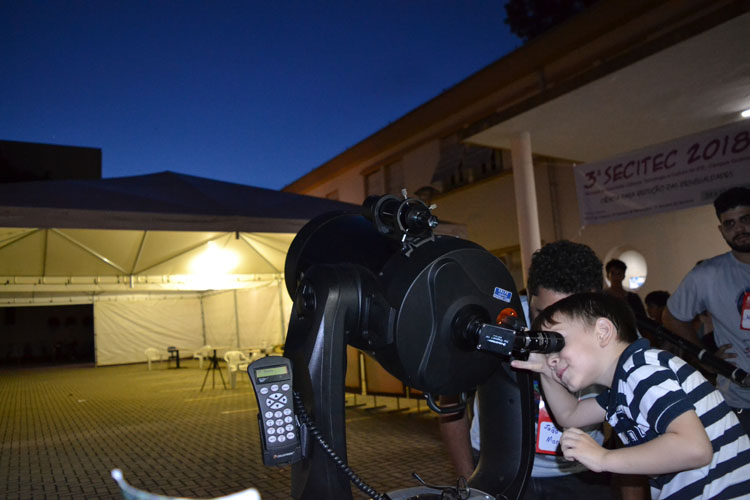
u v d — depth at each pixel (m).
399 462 4.96
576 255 1.56
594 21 8.42
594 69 5.14
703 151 5.36
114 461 5.63
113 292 18.95
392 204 1.28
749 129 5.05
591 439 1.18
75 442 6.71
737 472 1.28
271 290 13.73
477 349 1.23
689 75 5.07
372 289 1.23
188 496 4.33
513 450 1.43
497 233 10.86
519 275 10.34
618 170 6.05
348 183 16.45
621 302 1.39
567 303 1.34
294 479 1.22
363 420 7.05
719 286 2.56
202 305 20.53
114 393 11.78
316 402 1.16
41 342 25.39
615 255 8.62
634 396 1.23
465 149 11.06
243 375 13.70
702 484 1.28
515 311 1.34
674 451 1.09
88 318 26.17
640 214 5.87
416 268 1.20
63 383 14.75
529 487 1.75
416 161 13.26
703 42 4.45
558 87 5.52
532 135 6.77
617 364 1.29
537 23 15.47
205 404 9.43
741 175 5.10
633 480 1.60
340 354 1.20
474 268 1.26
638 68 4.89
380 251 1.34
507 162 10.59
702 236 7.48
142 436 6.86
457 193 11.93
